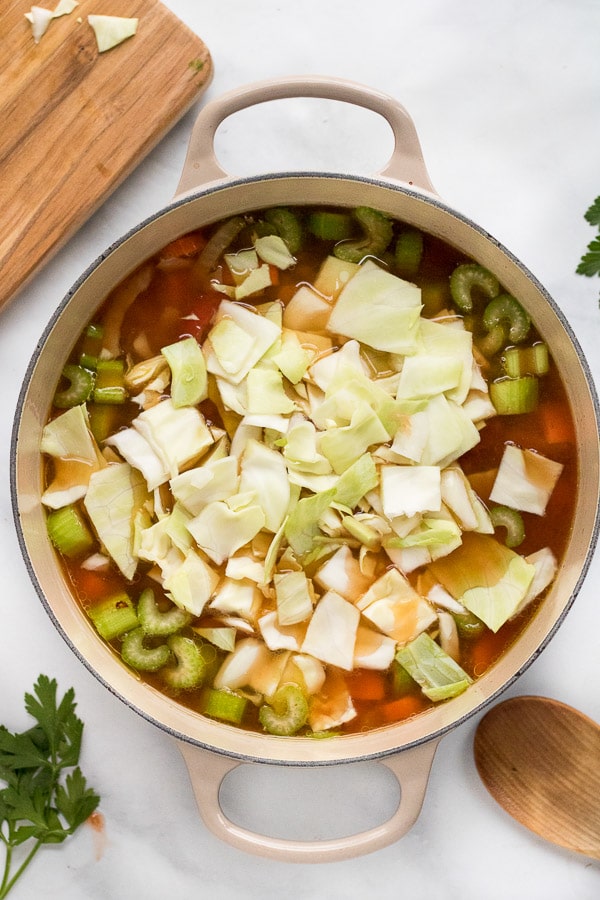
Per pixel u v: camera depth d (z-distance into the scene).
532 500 0.66
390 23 0.71
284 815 0.72
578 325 0.71
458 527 0.66
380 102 0.64
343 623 0.66
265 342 0.65
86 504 0.66
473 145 0.71
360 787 0.72
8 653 0.71
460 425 0.65
